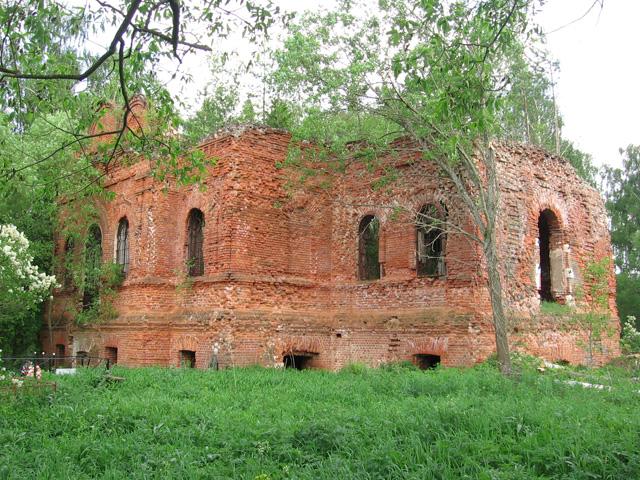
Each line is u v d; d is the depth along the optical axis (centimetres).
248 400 1122
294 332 1889
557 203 1967
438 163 1570
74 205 2277
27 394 1148
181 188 2052
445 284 1697
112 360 2127
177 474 698
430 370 1523
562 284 1947
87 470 750
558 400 979
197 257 2022
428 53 1070
